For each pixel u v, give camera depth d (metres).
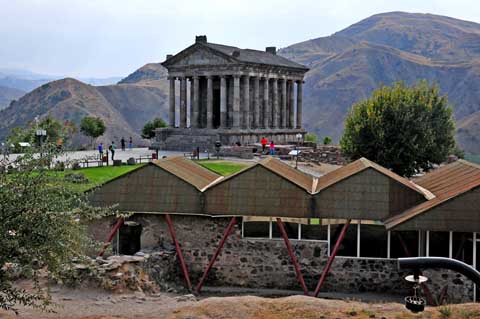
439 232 35.31
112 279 30.06
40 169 22.45
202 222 36.81
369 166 36.69
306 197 35.88
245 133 118.88
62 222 22.42
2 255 21.12
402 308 25.80
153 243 37.50
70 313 26.25
